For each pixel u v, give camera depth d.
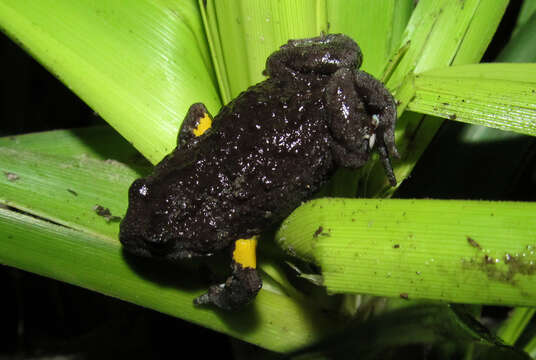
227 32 0.10
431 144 0.10
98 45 0.09
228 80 0.10
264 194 0.09
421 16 0.10
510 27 0.11
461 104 0.09
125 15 0.10
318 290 0.10
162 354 0.12
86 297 0.13
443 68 0.09
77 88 0.09
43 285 0.13
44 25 0.09
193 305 0.09
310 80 0.10
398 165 0.10
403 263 0.08
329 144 0.09
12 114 0.13
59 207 0.09
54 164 0.09
